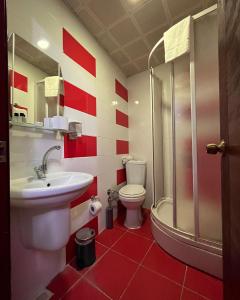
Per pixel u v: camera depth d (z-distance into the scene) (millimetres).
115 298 1010
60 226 937
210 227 1210
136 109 2574
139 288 1076
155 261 1325
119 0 1355
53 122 1146
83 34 1610
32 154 1085
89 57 1697
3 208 540
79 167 1525
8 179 556
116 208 2174
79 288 1087
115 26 1639
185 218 1366
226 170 616
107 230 1849
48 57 1218
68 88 1410
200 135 1235
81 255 1268
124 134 2496
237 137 490
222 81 660
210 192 1206
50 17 1244
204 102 1220
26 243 954
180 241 1312
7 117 556
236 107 498
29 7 1082
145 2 1378
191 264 1247
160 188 2178
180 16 1521
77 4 1399
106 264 1301
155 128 2061
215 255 1143
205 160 1220
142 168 2328
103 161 1922
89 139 1677
